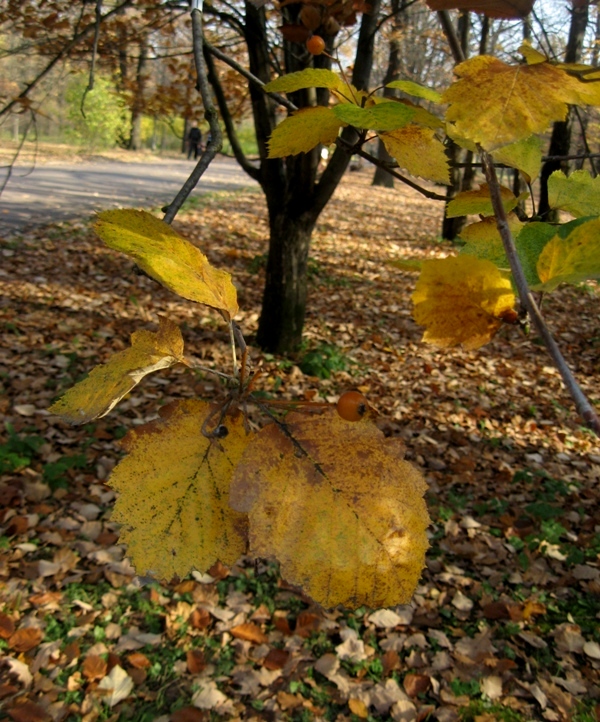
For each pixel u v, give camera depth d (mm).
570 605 4492
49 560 4301
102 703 3422
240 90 7633
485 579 4688
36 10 5219
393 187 30062
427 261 667
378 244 15383
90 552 4414
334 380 7695
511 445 6746
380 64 12273
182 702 3510
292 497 531
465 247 728
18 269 9992
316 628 4102
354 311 10258
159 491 578
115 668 3613
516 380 8297
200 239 13859
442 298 680
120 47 6070
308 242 8125
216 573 4414
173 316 8883
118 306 8992
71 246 11734
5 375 6422
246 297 10375
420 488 544
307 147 767
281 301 8125
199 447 594
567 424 7316
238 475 545
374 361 8414
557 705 3680
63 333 7742
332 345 8688
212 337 8383
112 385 567
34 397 6152
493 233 727
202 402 612
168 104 7098
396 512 532
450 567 4754
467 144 729
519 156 759
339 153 7539
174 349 600
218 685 3639
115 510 569
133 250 627
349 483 542
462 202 765
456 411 7285
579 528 5395
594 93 542
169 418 604
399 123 648
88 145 30516
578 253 537
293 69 5699
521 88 547
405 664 3906
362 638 4066
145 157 33938
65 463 5051
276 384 7297
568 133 7438
